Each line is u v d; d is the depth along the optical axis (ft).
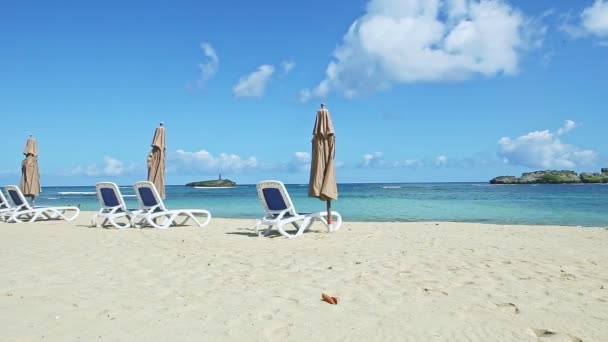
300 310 12.83
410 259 21.03
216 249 24.49
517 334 10.94
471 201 94.89
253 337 10.79
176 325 11.59
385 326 11.51
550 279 16.58
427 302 13.57
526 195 128.36
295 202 104.42
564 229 35.50
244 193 177.17
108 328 11.35
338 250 24.02
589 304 13.33
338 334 10.98
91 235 31.07
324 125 30.83
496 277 16.96
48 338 10.67
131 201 111.96
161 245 26.04
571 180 319.68
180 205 84.33
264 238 29.25
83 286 15.64
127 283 16.12
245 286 15.65
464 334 10.95
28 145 48.78
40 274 17.62
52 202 106.11
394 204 85.40
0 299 13.89
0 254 22.58
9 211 42.86
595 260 20.66
